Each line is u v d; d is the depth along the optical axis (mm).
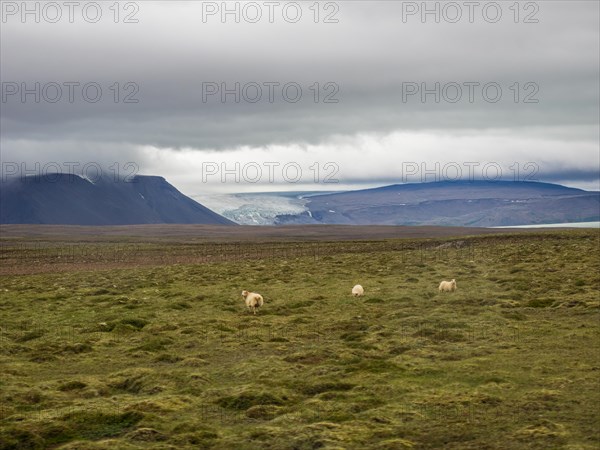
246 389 25406
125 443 19812
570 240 106312
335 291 58406
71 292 62000
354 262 88250
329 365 29688
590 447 18266
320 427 20797
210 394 25328
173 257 119750
